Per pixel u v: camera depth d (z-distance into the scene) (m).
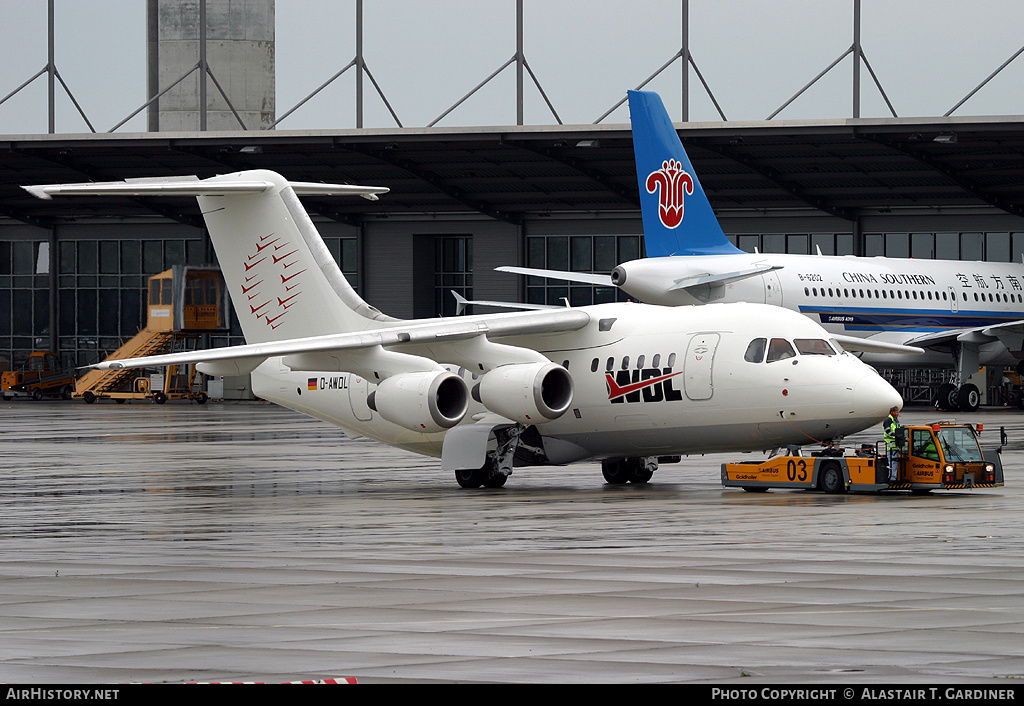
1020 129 164.00
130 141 187.75
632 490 85.62
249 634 38.25
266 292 92.69
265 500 80.50
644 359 86.50
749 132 172.00
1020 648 35.72
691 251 146.00
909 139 170.25
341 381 94.06
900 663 34.03
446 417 83.62
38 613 41.75
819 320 155.88
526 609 41.75
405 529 63.59
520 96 192.38
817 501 75.06
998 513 67.75
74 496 83.75
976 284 173.88
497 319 87.81
